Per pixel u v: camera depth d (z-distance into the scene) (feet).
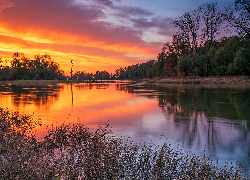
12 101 63.05
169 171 12.53
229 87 117.70
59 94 91.71
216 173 12.46
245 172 14.16
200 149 19.86
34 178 11.08
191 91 96.07
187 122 32.81
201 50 230.27
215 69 197.26
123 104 55.93
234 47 196.03
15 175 11.03
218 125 30.58
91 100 66.28
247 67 160.66
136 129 28.07
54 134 21.53
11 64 416.46
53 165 12.14
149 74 520.01
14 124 25.32
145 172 12.40
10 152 13.14
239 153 18.79
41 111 43.96
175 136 24.61
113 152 14.55
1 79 407.44
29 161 12.19
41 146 17.07
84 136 20.51
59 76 474.49
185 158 15.31
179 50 260.42
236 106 48.85
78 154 15.19
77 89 133.28
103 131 24.29
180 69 221.46
